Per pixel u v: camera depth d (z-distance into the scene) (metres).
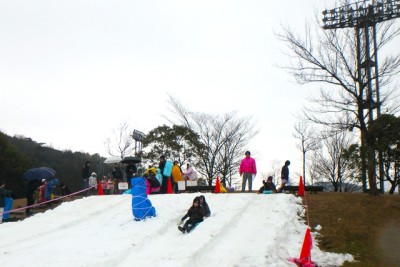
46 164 58.31
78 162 62.84
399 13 17.61
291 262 9.41
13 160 41.59
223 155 38.97
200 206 12.62
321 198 16.22
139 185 13.42
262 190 18.14
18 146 60.84
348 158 31.77
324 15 18.80
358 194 17.34
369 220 13.29
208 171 38.47
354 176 35.66
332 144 39.94
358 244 11.20
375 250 10.80
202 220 12.44
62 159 62.38
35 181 17.83
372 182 16.67
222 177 38.59
